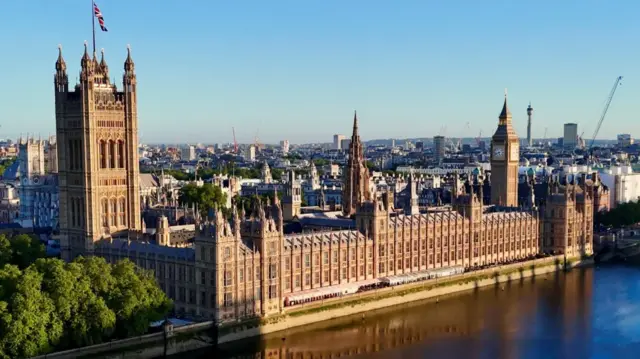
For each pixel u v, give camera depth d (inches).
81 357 7696.9
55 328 7524.6
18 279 7618.1
